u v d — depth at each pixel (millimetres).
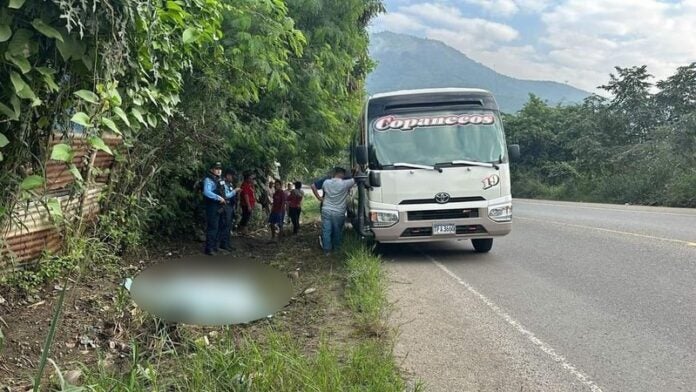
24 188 3252
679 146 24469
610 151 30484
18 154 3256
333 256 9922
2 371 4312
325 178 11281
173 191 10141
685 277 7555
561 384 4320
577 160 33781
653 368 4602
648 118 30062
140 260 8703
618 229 12547
